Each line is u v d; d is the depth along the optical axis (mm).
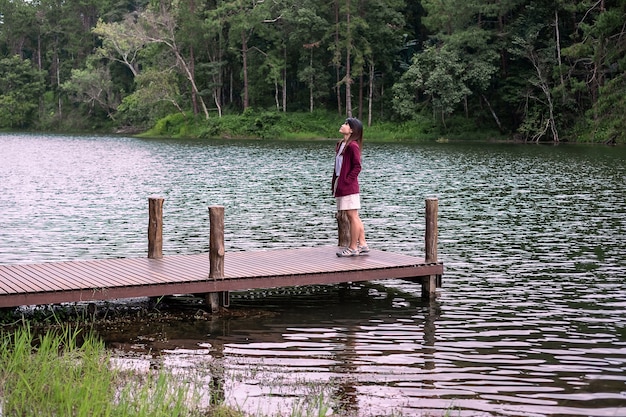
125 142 61844
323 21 66438
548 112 59031
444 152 46188
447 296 11133
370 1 66375
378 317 9977
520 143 57188
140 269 10711
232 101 76500
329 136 67250
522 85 61500
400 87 62750
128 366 7660
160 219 11641
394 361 8039
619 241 15781
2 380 6574
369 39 67000
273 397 6863
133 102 79062
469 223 18359
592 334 9125
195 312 10234
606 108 40625
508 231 17094
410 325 9562
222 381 7289
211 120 71062
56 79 99062
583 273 12680
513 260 13781
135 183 27969
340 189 11875
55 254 14305
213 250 10078
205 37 71250
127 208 20953
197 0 71375
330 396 6922
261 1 70438
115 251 14633
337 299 11047
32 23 101500
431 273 11094
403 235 16594
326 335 9094
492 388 7211
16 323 9422
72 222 18297
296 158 41594
